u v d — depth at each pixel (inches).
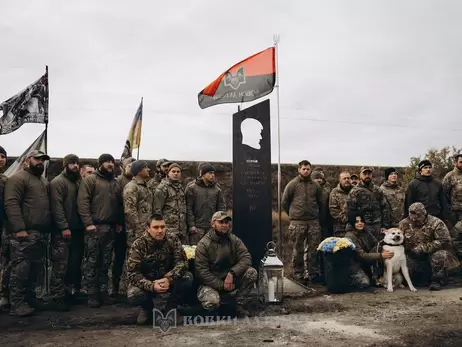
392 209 344.2
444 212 328.2
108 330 207.6
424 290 290.8
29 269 235.0
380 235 310.0
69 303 253.9
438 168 461.1
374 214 309.0
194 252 243.3
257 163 298.4
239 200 295.0
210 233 236.4
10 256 237.8
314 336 191.9
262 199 296.8
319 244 317.7
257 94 319.0
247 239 293.6
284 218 414.0
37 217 237.0
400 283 298.7
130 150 371.9
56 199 245.9
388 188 349.4
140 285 211.6
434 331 195.9
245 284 233.0
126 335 197.8
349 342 182.1
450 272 330.6
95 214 254.4
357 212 303.3
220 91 320.8
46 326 215.0
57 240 247.1
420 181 330.0
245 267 233.8
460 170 334.0
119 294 283.1
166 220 275.1
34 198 237.0
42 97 296.0
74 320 225.5
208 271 230.5
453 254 324.2
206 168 294.5
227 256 234.7
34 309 234.8
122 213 267.6
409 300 261.0
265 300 257.9
